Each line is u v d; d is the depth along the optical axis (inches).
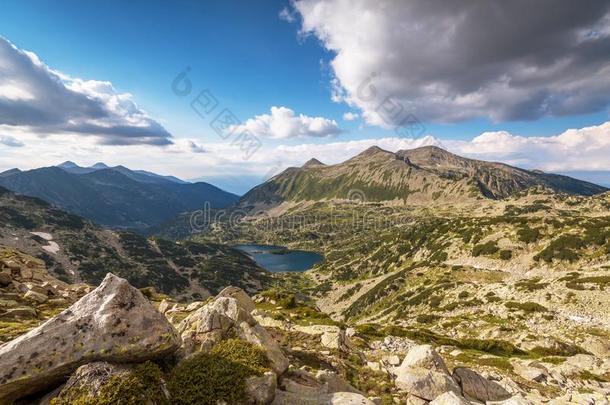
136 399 354.9
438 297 4338.1
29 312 953.5
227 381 420.5
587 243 4660.4
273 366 516.1
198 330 566.3
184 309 1279.5
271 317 1262.3
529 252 5231.3
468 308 3595.0
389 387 751.7
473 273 5196.9
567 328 2493.8
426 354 727.1
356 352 1009.5
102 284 462.3
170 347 429.7
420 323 3410.4
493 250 5605.3
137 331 419.8
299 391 497.4
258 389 426.3
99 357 390.6
